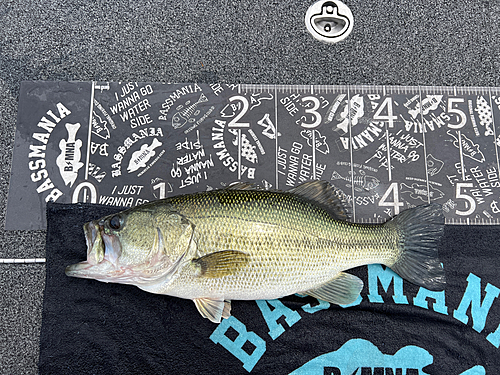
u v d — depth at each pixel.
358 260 0.48
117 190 0.54
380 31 0.60
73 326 0.51
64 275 0.52
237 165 0.55
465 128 0.57
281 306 0.52
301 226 0.46
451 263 0.53
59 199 0.54
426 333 0.52
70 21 0.58
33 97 0.56
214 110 0.56
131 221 0.44
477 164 0.56
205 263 0.44
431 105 0.57
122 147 0.55
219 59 0.58
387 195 0.55
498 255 0.53
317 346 0.51
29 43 0.58
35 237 0.54
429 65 0.59
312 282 0.47
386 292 0.52
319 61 0.59
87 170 0.55
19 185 0.54
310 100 0.57
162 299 0.52
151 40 0.58
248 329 0.51
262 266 0.45
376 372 0.50
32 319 0.52
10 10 0.58
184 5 0.59
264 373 0.50
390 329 0.52
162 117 0.56
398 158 0.56
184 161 0.55
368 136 0.56
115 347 0.50
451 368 0.51
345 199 0.55
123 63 0.58
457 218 0.54
